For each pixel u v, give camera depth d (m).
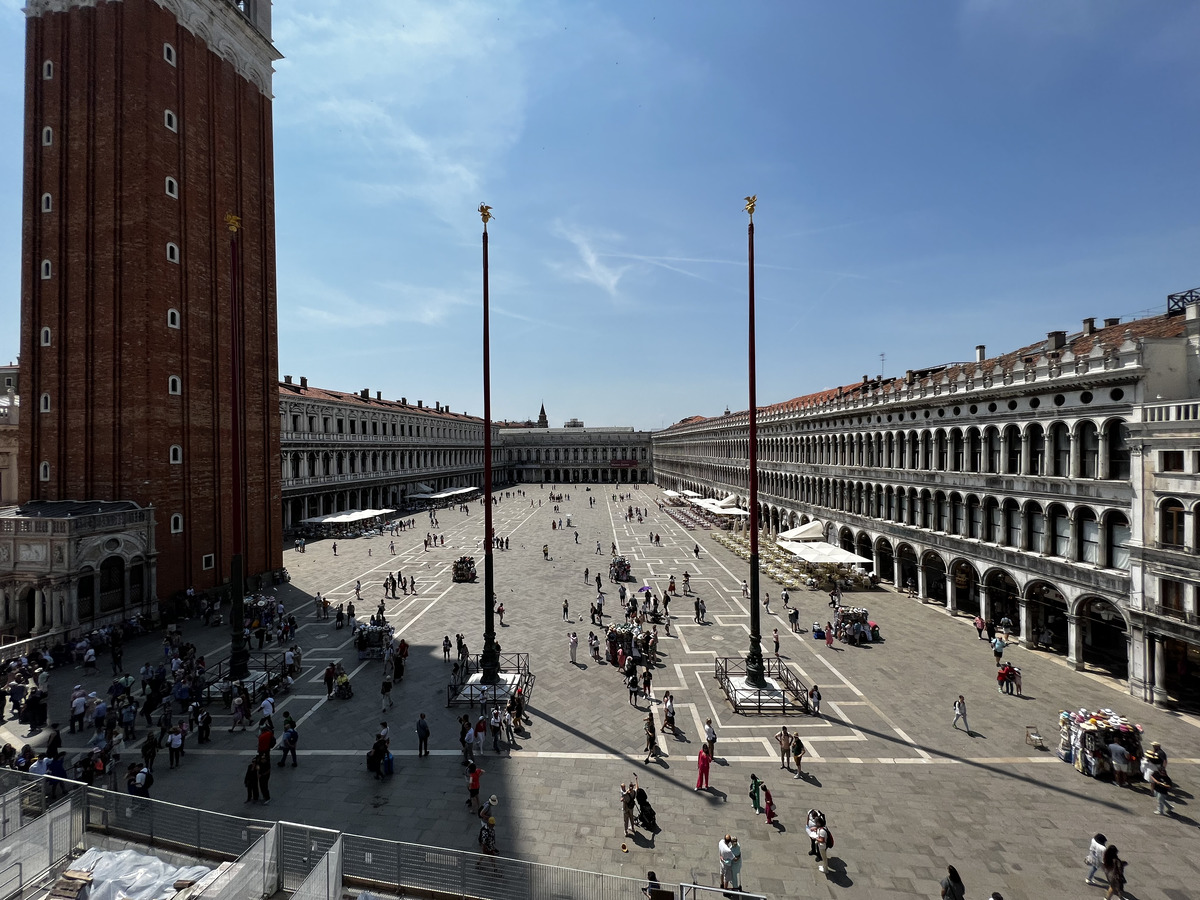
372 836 16.83
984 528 36.06
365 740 22.58
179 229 41.31
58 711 25.19
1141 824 17.30
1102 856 14.76
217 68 45.22
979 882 14.88
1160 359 26.34
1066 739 21.00
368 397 115.44
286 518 77.75
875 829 17.03
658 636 34.97
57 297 39.31
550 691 27.02
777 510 71.25
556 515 100.19
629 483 187.88
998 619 36.50
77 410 39.09
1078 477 29.77
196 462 42.16
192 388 41.91
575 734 22.89
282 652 31.98
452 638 34.81
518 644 33.62
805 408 61.38
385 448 105.19
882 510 47.84
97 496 38.75
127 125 38.88
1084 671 29.03
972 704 25.38
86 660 29.56
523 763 20.77
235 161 46.94
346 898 14.37
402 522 87.25
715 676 28.62
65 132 39.50
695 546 68.62
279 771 20.39
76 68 39.31
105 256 38.91
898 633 35.12
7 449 53.81
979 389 36.16
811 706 24.59
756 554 26.47
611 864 15.61
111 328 38.75
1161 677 25.20
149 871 14.05
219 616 38.25
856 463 52.09
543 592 46.16
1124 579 26.56
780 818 17.58
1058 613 33.19
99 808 15.97
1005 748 21.66
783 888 14.68
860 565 49.31
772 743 22.12
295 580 50.75
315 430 85.88
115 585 36.53
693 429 124.94
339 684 26.34
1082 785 19.33
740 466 89.25
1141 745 19.94
